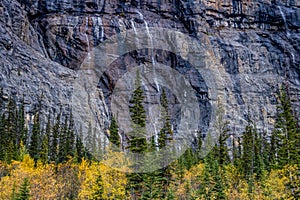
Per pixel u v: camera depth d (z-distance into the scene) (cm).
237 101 14238
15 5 12275
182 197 5012
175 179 5322
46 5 13438
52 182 4597
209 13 15812
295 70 15938
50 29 13188
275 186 5000
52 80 11406
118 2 14288
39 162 5938
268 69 15612
